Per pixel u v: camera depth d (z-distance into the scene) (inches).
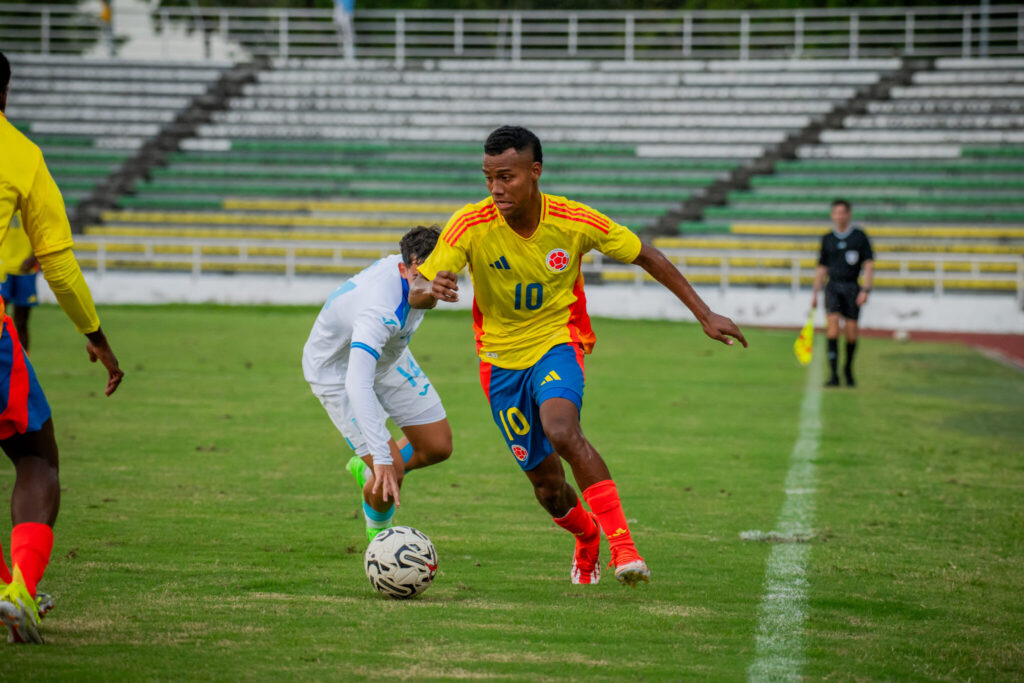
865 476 1071.6
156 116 4279.0
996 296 3056.1
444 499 950.4
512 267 651.5
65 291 568.1
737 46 5580.7
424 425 776.3
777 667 519.2
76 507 881.5
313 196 3843.5
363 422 641.6
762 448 1226.0
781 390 1739.7
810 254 3361.2
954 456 1188.5
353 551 758.5
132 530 805.2
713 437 1296.8
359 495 956.6
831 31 5477.4
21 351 542.6
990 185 3619.6
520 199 621.0
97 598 620.1
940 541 810.8
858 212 3545.8
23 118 4239.7
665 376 1908.2
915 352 2373.3
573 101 4274.1
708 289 3115.2
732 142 4020.7
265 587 657.6
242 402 1513.3
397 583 631.2
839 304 1784.0
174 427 1299.2
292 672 493.0
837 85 4215.1
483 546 786.8
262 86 4461.1
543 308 667.4
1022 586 687.1
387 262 698.2
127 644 531.5
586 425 1376.7
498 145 614.5
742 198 3710.6
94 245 3526.1
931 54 4466.0
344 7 4628.4
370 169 4042.8
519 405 681.0
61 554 726.5
